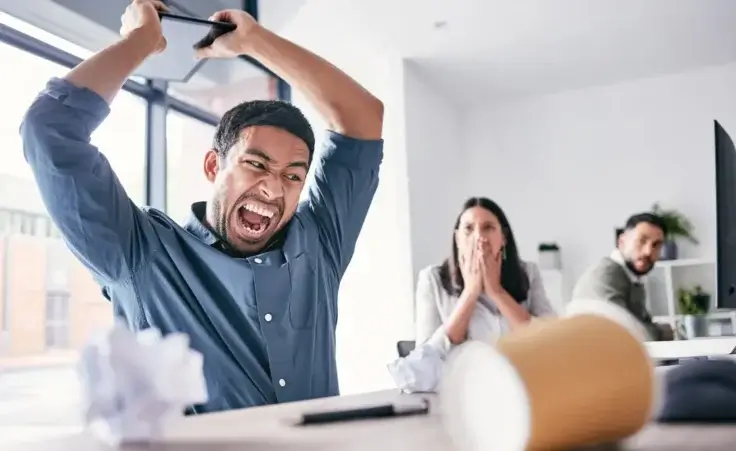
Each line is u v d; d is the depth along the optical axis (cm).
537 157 468
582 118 458
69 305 250
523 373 32
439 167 444
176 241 103
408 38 382
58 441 47
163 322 100
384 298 386
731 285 125
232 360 98
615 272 255
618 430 34
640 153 439
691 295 399
